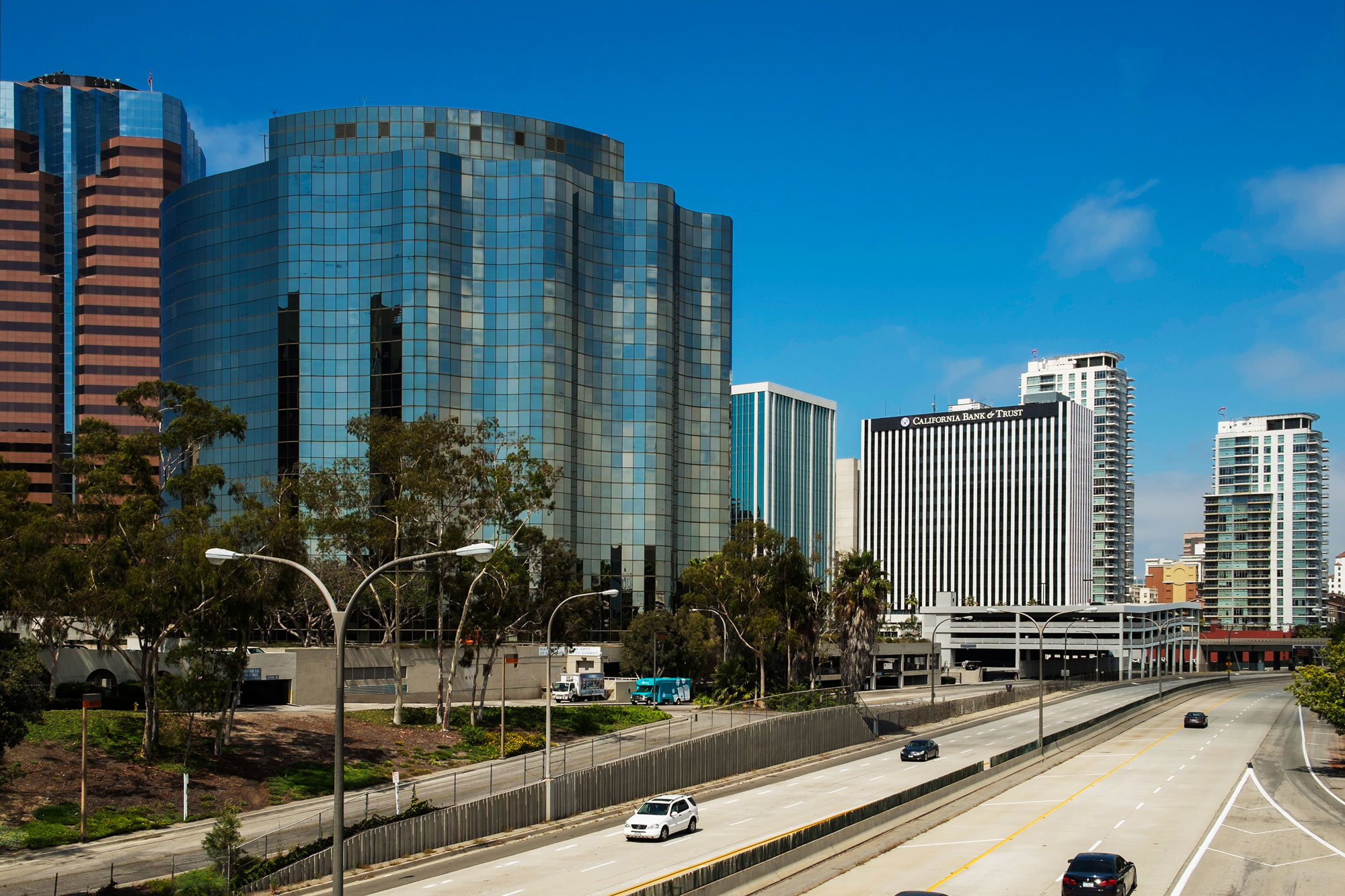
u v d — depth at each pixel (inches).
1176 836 1788.9
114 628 2319.1
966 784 2324.1
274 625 3880.4
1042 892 1397.6
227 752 2447.1
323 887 1441.9
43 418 7810.0
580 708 3720.5
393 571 3302.2
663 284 5762.8
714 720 3206.2
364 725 2952.8
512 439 5211.6
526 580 3206.2
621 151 6058.1
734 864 1386.6
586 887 1425.9
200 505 2566.4
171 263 5620.1
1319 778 2513.5
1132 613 7554.1
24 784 2012.8
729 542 4325.8
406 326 5093.5
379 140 5595.5
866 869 1547.7
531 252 5305.1
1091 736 3457.2
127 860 1689.2
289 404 5103.3
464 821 1761.8
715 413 6107.3
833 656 5949.8
